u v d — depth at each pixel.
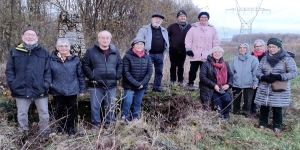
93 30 7.99
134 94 4.69
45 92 3.71
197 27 5.66
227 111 4.82
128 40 8.73
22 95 3.55
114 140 3.26
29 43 3.53
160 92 5.73
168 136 3.89
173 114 5.06
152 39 5.32
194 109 4.79
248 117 5.12
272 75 4.23
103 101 4.55
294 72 4.18
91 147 3.19
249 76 5.08
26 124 3.79
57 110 4.11
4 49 7.74
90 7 8.05
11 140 3.43
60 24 5.56
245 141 3.98
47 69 3.70
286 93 4.33
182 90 6.03
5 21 7.60
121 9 8.56
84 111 5.01
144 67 4.57
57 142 3.51
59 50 3.81
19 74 3.53
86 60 4.12
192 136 3.89
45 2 8.17
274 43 4.24
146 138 3.60
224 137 4.09
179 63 6.16
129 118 4.62
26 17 7.65
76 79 3.94
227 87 4.79
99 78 4.11
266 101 4.41
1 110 4.35
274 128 4.50
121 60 4.38
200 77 4.86
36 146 3.43
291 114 5.27
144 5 8.99
